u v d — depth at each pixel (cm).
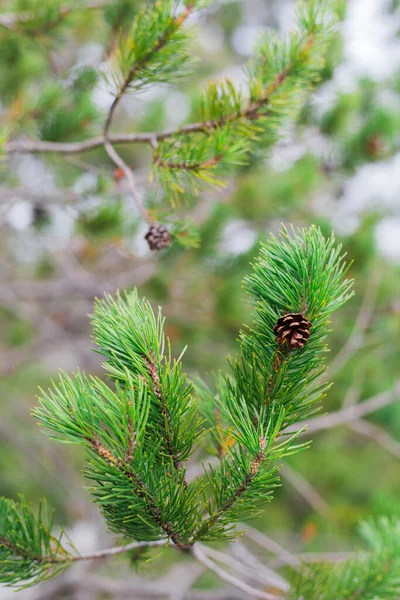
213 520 100
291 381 103
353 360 332
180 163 128
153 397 98
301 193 281
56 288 395
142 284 343
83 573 369
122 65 125
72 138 215
